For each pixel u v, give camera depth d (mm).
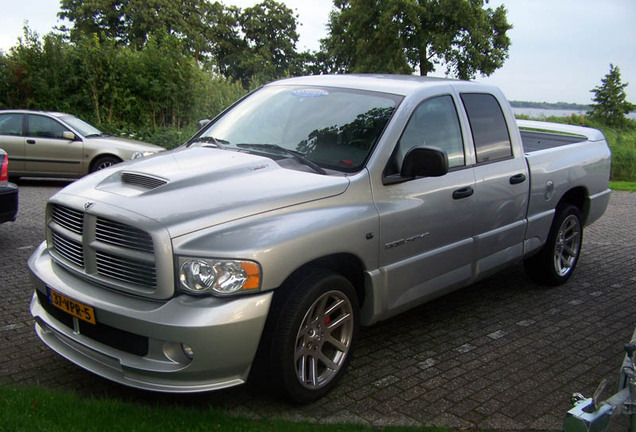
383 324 4797
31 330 4332
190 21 44375
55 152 11781
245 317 2953
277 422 3102
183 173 3477
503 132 5000
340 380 3711
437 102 4375
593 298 5648
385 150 3832
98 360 3207
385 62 37781
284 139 4113
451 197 4254
